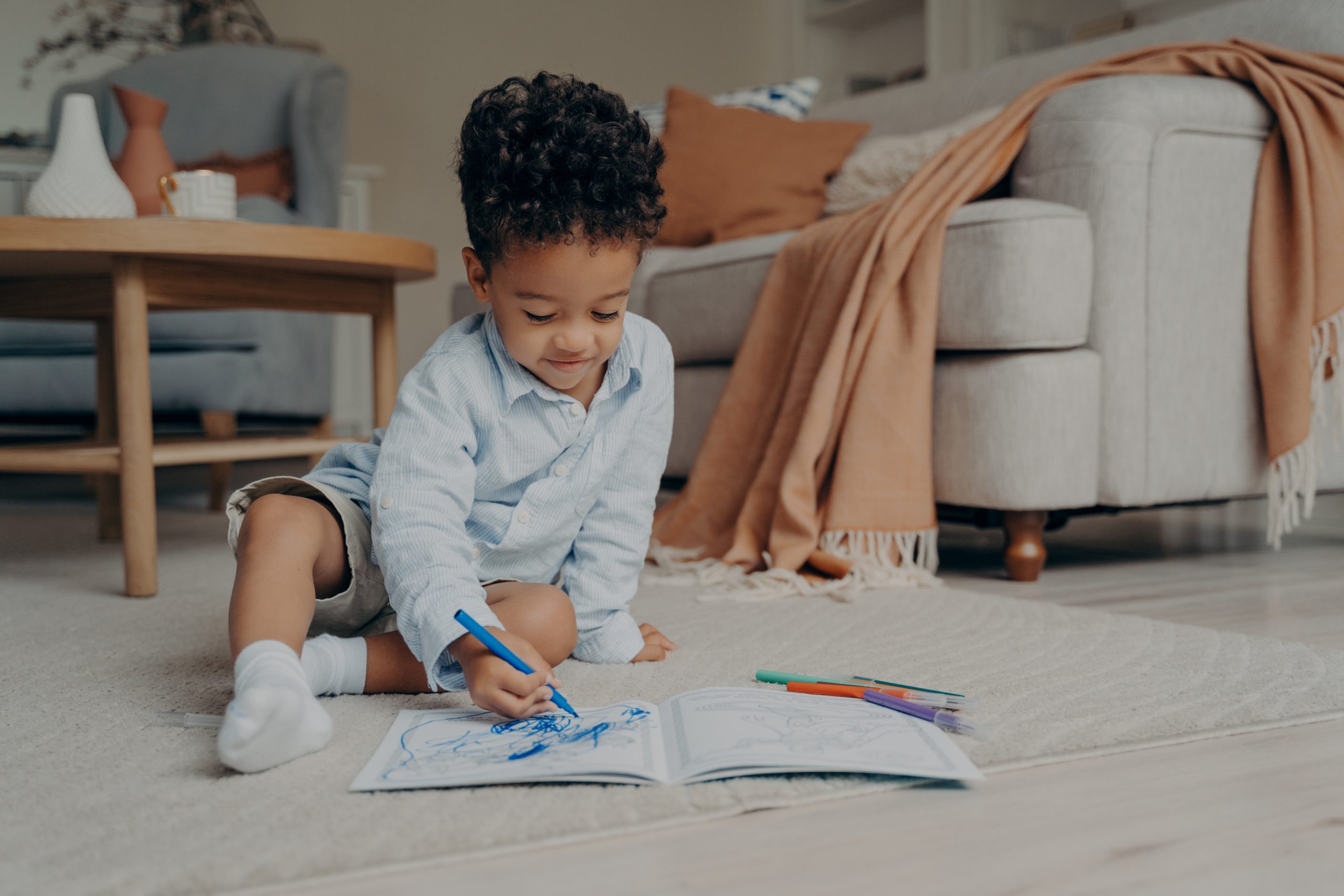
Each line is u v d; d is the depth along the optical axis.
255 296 1.58
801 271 1.72
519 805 0.63
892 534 1.49
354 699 0.87
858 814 0.63
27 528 2.21
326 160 2.67
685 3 4.36
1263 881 0.54
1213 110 1.56
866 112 2.62
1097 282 1.51
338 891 0.53
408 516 0.83
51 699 0.90
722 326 1.89
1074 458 1.48
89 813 0.63
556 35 4.15
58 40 3.50
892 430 1.51
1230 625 1.19
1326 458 1.71
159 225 1.37
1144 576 1.56
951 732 0.76
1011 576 1.54
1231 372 1.58
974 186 1.61
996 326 1.46
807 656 1.03
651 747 0.70
